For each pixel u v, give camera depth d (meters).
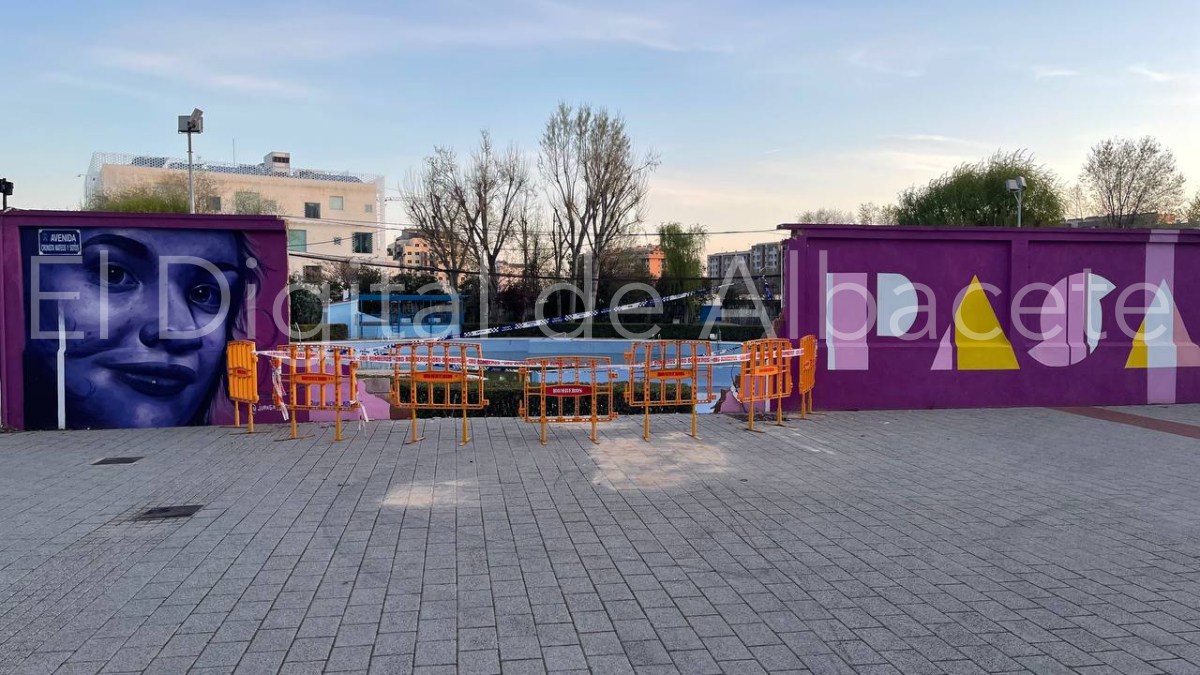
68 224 9.98
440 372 9.36
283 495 6.87
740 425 10.55
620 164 37.28
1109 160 41.19
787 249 11.60
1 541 5.57
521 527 5.95
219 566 5.07
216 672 3.62
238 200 58.03
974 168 41.31
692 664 3.74
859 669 3.69
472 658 3.79
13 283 9.92
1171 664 3.75
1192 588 4.77
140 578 4.85
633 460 8.38
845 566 5.14
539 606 4.44
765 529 5.95
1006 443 9.38
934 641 4.00
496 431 9.97
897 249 11.73
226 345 10.29
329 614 4.30
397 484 7.27
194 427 10.21
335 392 9.72
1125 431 10.17
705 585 4.78
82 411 10.05
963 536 5.81
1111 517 6.34
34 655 3.79
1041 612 4.39
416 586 4.73
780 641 3.99
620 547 5.50
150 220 10.12
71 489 7.06
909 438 9.66
